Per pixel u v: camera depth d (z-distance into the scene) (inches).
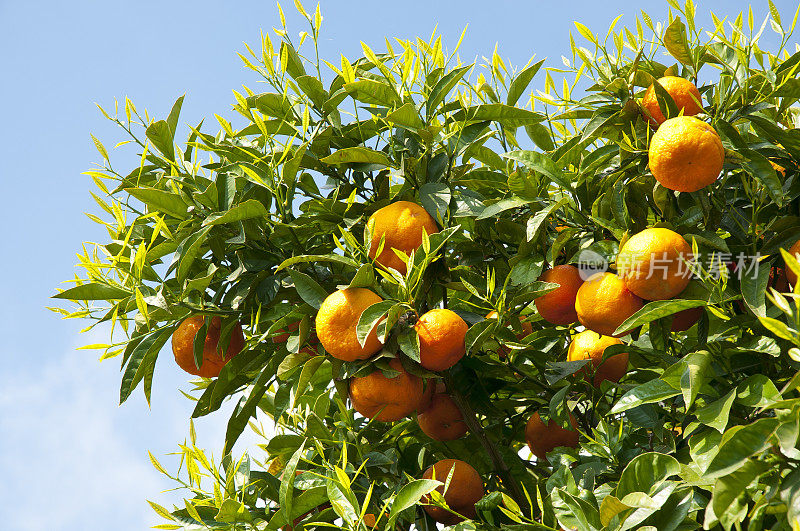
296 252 80.0
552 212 80.6
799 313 67.5
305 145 79.1
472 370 81.4
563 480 75.7
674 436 78.7
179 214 79.6
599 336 80.7
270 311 79.4
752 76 79.6
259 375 80.1
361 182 82.1
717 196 79.2
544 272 80.1
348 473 78.8
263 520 77.3
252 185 80.6
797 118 83.6
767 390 72.3
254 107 83.0
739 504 69.2
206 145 81.3
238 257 80.1
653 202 80.8
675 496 72.9
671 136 75.4
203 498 76.8
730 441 69.5
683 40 81.0
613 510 72.2
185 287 78.7
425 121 81.1
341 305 75.3
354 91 80.4
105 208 80.7
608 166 82.7
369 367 76.2
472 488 79.3
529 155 80.6
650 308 74.0
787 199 78.3
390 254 77.6
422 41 83.3
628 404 73.9
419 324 75.8
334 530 77.6
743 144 77.9
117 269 78.8
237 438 80.4
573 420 82.7
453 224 81.4
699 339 77.2
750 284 75.0
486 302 79.1
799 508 68.2
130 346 80.0
